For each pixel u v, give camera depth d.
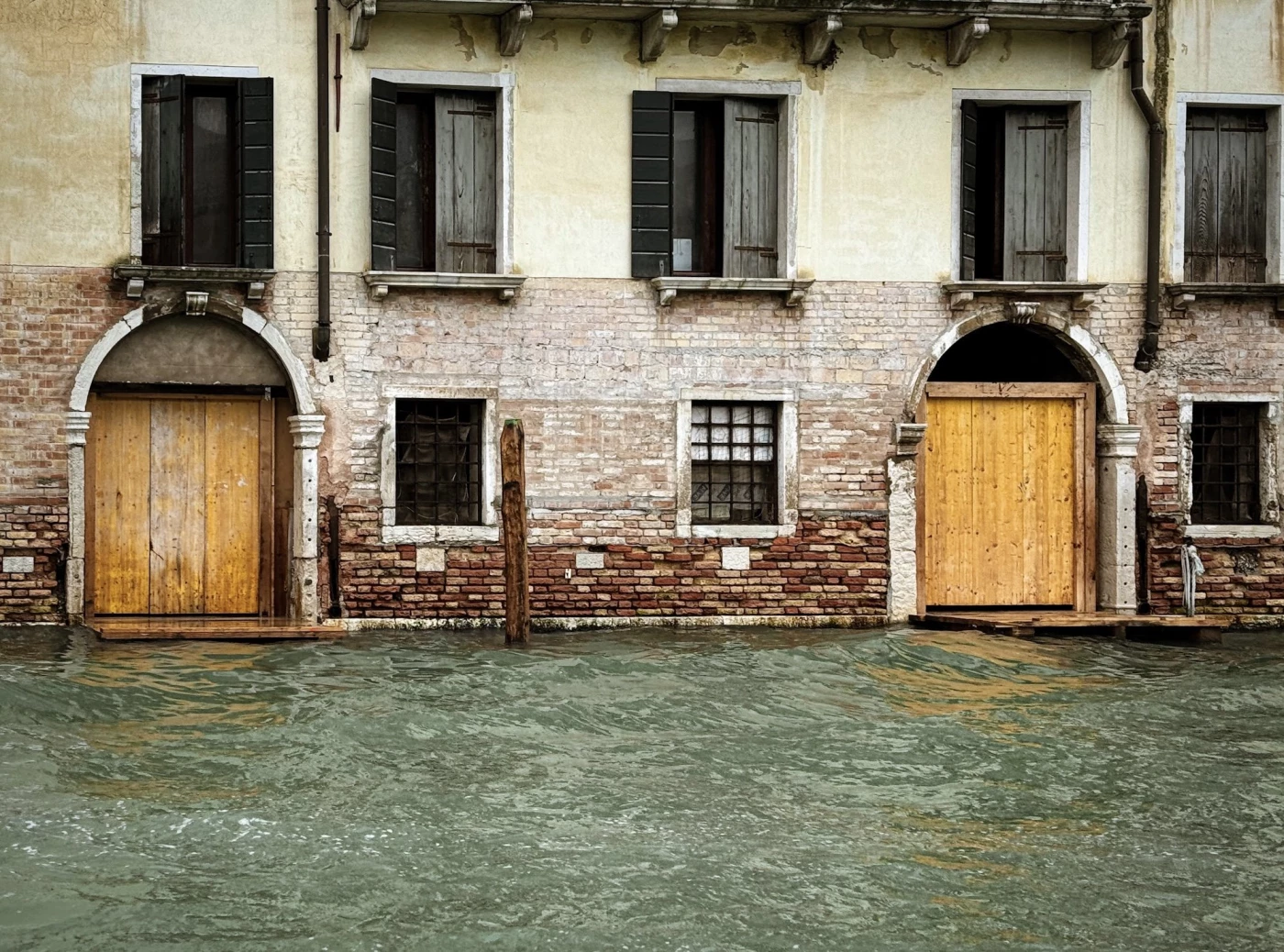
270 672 13.62
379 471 16.34
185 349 16.28
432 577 16.45
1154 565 17.52
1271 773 11.17
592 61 16.62
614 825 9.68
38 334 15.76
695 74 16.78
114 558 16.42
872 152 17.06
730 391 16.91
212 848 9.02
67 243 15.78
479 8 16.09
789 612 17.02
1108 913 8.52
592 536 16.69
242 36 16.02
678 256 17.08
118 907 8.15
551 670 13.80
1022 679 14.23
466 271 16.64
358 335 16.30
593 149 16.66
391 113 16.23
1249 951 8.10
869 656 14.72
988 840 9.64
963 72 17.17
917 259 17.14
